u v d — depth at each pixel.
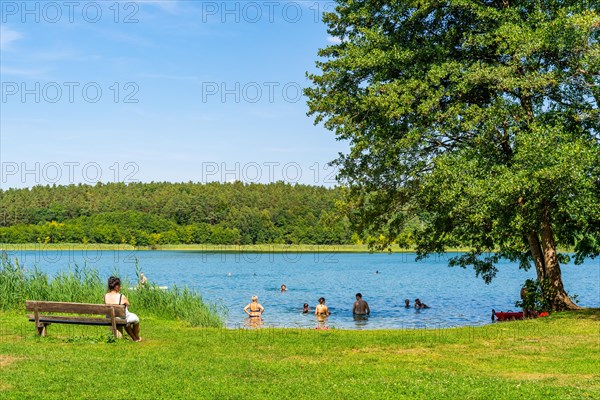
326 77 23.55
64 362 11.72
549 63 21.33
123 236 150.12
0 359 11.92
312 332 17.59
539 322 19.48
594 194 18.47
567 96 21.14
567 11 20.39
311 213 153.75
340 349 14.59
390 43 22.48
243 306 37.28
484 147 20.47
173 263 100.75
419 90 20.70
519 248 24.86
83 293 22.81
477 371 12.27
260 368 11.83
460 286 55.84
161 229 153.12
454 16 22.64
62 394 9.41
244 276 70.25
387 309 36.28
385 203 25.59
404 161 22.73
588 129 20.95
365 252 149.50
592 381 11.30
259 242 153.38
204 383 10.36
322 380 10.97
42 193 157.88
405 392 9.98
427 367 12.61
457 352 14.45
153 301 23.75
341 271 82.25
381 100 20.84
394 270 85.69
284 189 164.38
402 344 15.46
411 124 21.78
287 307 37.22
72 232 147.88
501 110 20.17
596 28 19.33
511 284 58.62
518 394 9.89
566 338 16.33
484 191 18.59
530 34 19.53
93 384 10.06
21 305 21.78
